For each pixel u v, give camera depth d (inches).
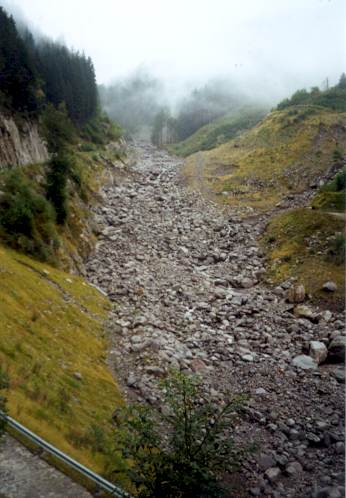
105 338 1232.2
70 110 4854.8
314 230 2260.1
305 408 970.7
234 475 708.7
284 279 1899.6
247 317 1539.1
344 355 1229.1
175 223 2805.1
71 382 838.5
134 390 968.3
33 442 538.0
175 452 456.4
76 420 699.4
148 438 462.6
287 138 4847.4
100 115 6058.1
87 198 2810.0
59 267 1694.1
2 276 1200.2
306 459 782.5
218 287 1860.2
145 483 431.5
